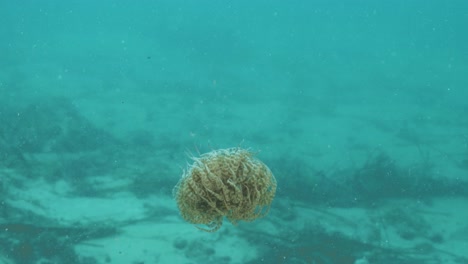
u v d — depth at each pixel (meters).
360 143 17.94
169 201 11.86
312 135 18.73
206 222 3.46
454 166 15.73
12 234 9.60
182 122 19.22
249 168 3.38
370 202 12.49
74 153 14.16
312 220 11.21
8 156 13.09
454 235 11.30
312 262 9.72
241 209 3.37
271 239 10.31
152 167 13.73
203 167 3.38
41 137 14.78
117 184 12.48
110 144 15.29
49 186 11.95
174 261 9.41
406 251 10.48
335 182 13.14
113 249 9.65
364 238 10.79
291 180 12.99
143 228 10.49
